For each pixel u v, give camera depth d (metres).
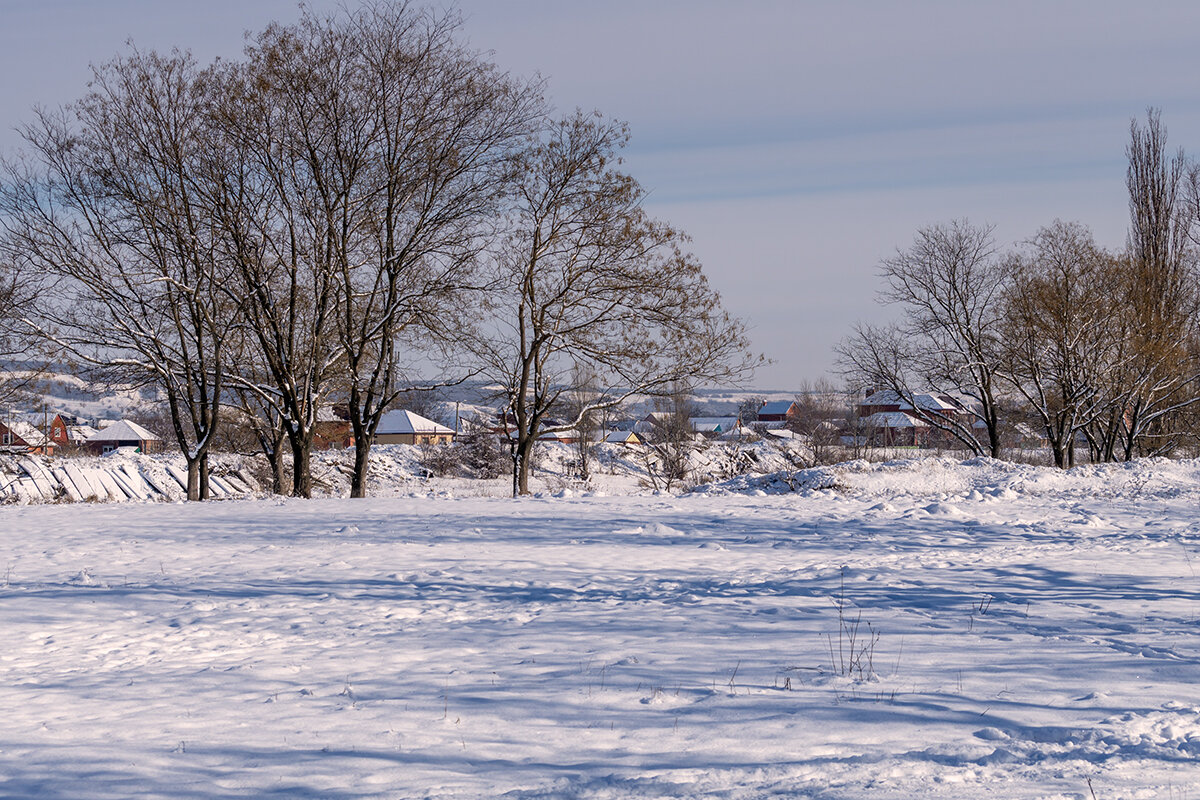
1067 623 8.27
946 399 47.09
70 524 19.05
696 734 4.98
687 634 8.09
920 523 17.98
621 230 29.73
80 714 5.95
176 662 7.66
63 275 26.20
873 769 4.31
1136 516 19.36
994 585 10.65
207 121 26.45
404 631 8.77
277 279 28.50
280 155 26.78
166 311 27.50
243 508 22.44
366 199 27.61
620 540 15.76
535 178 29.67
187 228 27.02
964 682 6.05
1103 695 5.65
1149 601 9.42
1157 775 4.23
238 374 29.81
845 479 31.56
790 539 15.76
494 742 4.98
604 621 8.91
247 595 10.79
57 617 9.58
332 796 4.16
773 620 8.70
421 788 4.24
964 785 4.11
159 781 4.45
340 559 13.66
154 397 30.08
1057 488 30.75
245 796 4.20
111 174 26.02
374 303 28.91
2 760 4.90
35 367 26.59
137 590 11.09
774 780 4.21
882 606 9.34
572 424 31.47
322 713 5.77
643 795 4.06
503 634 8.43
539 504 22.66
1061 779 4.19
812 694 5.79
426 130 27.69
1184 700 5.52
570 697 5.93
